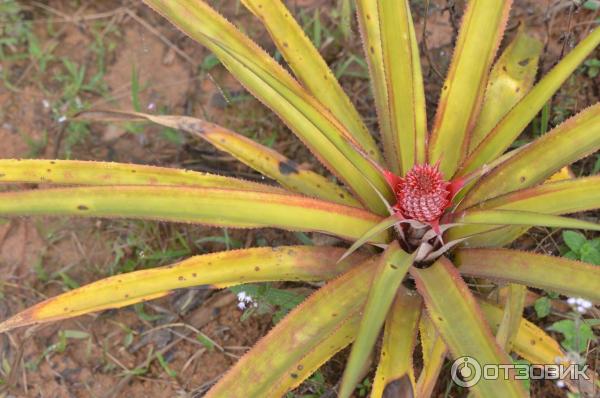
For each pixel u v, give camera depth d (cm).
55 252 120
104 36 138
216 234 118
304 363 84
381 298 68
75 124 127
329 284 82
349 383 63
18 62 136
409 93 84
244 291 104
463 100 86
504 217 69
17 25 137
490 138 84
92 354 111
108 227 120
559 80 79
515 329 82
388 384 78
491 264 81
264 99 88
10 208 75
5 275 118
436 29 129
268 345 78
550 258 78
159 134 128
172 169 93
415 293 87
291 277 88
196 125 98
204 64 131
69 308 85
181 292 114
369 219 82
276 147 125
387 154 92
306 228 80
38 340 112
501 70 100
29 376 110
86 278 117
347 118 96
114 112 100
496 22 84
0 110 132
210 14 91
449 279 76
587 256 104
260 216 79
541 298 99
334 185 98
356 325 86
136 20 138
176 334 111
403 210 75
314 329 79
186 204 78
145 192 77
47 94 132
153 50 136
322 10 135
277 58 130
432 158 87
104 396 107
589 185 77
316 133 88
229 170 123
